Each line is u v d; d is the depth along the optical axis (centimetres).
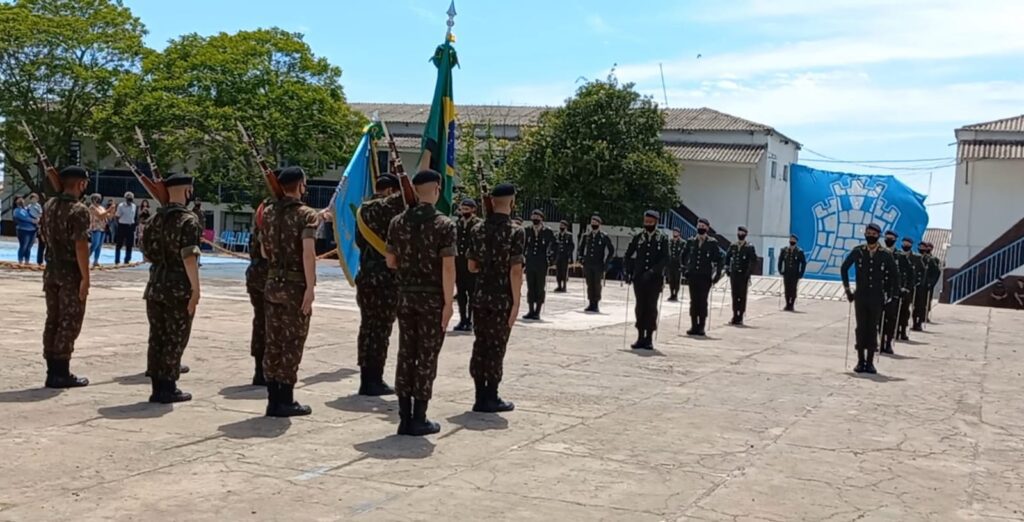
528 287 1870
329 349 1273
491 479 662
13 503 566
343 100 4362
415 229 764
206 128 3950
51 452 683
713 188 4666
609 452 759
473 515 578
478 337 893
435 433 793
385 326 948
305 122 4056
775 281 3638
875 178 3906
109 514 551
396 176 924
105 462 663
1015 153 3694
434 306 766
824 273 3931
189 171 4338
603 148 3981
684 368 1269
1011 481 727
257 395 923
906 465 765
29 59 4184
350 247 1097
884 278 1309
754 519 597
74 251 901
